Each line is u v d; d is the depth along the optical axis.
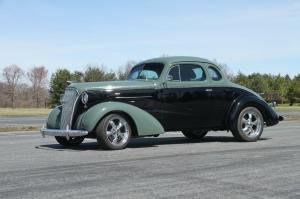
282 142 11.58
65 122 10.55
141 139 12.84
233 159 8.71
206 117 11.45
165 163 8.31
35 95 98.56
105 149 10.30
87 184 6.64
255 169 7.69
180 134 14.47
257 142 11.66
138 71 11.57
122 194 6.06
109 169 7.76
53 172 7.55
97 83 10.52
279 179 6.93
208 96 11.43
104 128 10.15
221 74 11.77
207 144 11.37
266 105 12.03
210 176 7.14
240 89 11.87
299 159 8.66
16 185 6.61
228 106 11.67
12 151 10.26
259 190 6.26
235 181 6.79
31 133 15.88
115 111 10.26
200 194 6.05
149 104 10.78
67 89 10.78
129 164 8.24
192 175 7.22
